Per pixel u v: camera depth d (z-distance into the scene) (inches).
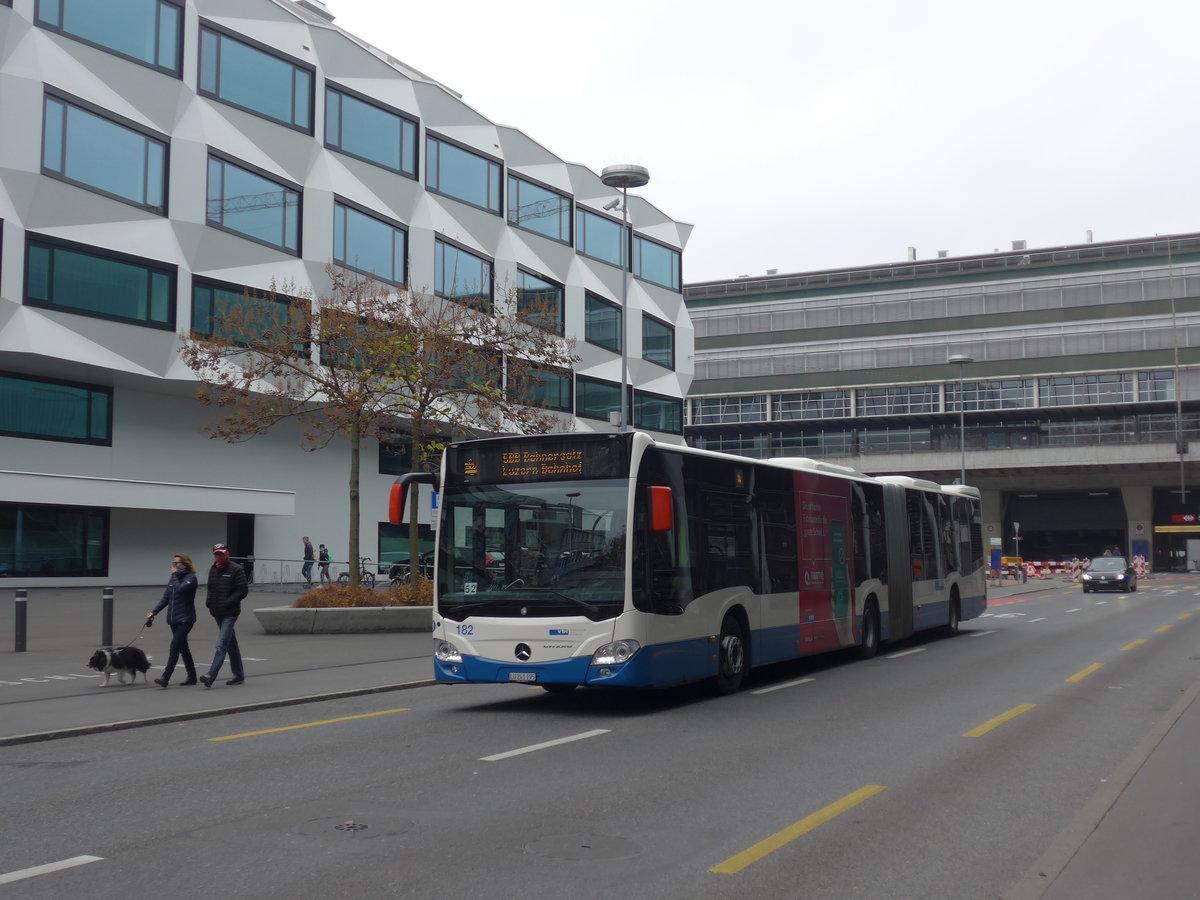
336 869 241.1
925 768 358.0
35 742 430.0
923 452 3085.6
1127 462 2819.9
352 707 529.0
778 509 621.0
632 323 2191.2
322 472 1710.1
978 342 3176.7
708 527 542.6
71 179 1273.4
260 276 1478.8
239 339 1380.4
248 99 1486.2
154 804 312.2
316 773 356.2
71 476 1322.6
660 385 2268.7
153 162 1370.6
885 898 222.4
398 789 328.5
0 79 1213.1
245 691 567.5
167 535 1514.5
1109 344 3043.8
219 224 1433.3
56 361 1275.8
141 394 1456.7
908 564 825.5
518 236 1921.8
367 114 1656.0
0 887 230.4
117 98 1326.3
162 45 1384.1
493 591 494.3
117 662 582.2
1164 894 221.6
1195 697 520.4
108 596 749.9
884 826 281.4
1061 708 495.8
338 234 1592.0
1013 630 1011.3
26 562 1347.2
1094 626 1050.1
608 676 471.2
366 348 968.9
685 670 508.4
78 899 221.3
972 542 1006.4
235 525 1633.9
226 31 1461.6
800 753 386.3
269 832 275.7
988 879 235.3
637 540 482.0
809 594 649.0
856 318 3314.5
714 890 226.7
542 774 350.6
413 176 1721.2
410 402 1010.7
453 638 497.4
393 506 513.0
